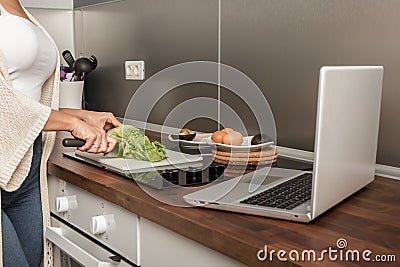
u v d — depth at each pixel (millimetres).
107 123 1601
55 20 2557
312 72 1500
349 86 1039
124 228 1247
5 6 1328
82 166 1502
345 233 917
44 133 1503
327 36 1445
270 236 900
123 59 2291
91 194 1391
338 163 1029
